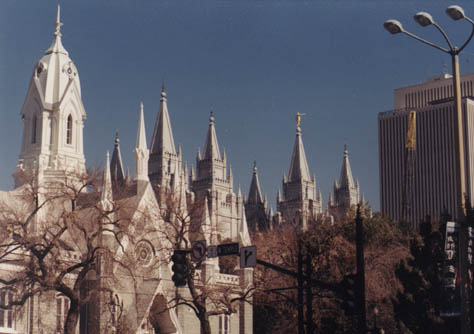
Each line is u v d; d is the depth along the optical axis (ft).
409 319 199.72
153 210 338.95
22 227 254.88
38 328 283.38
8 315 283.38
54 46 437.58
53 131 420.77
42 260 250.98
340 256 307.78
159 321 329.93
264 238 379.96
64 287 253.03
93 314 294.25
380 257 315.78
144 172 375.04
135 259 318.65
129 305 315.78
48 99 422.41
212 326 349.41
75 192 269.44
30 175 282.77
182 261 146.20
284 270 144.97
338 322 248.93
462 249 135.74
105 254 271.28
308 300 166.81
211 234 333.62
